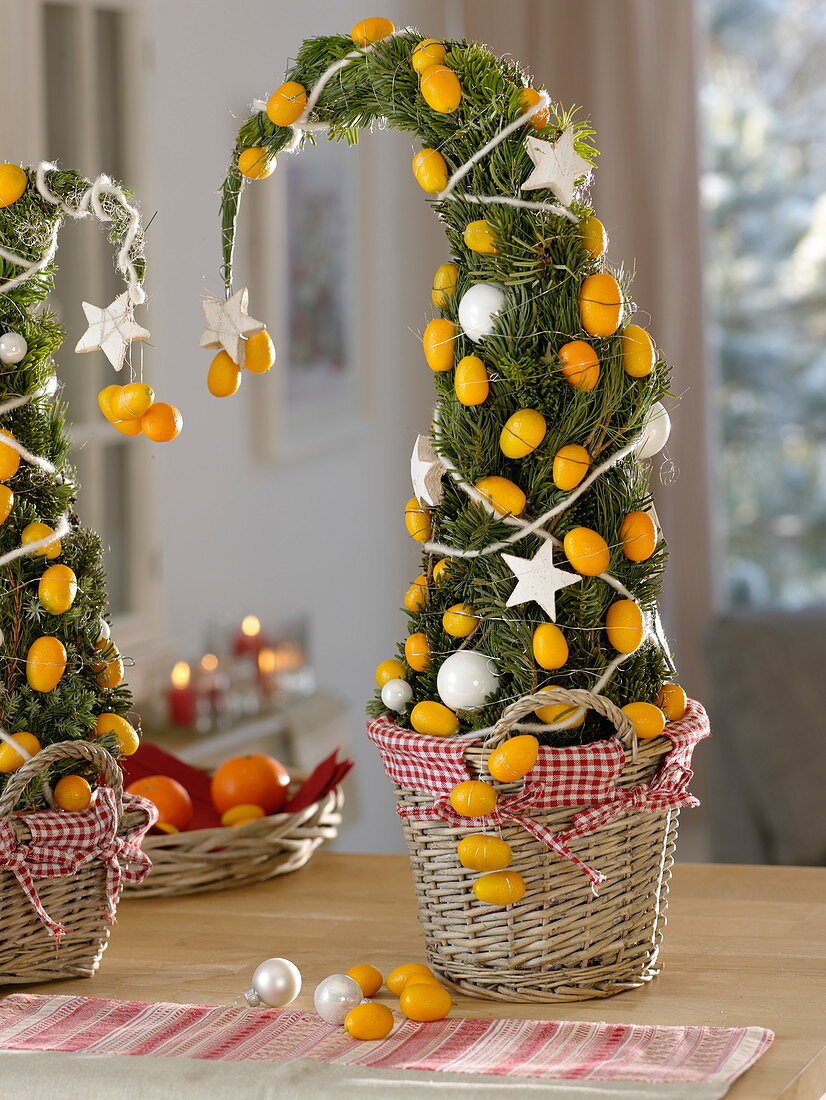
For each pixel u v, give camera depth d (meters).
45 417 1.83
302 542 4.45
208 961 1.88
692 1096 1.57
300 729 3.81
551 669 1.73
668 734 1.78
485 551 1.74
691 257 5.82
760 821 4.38
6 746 1.79
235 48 4.02
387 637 5.08
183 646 3.78
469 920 1.76
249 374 4.11
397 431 5.13
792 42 6.26
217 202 3.92
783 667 4.29
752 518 6.44
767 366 6.39
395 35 1.79
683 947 1.89
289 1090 1.59
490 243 1.73
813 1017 1.73
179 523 3.77
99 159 3.40
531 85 1.79
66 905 1.82
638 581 1.79
